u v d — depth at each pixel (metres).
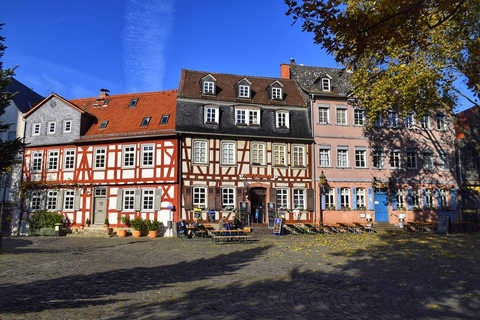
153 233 24.12
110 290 8.63
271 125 27.66
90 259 13.93
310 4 5.51
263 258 13.88
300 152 27.78
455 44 16.97
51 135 28.31
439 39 17.41
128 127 27.41
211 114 26.78
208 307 7.20
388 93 22.84
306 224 26.19
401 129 29.58
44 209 27.53
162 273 11.00
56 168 27.97
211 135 26.11
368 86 23.34
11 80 16.80
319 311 6.99
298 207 27.23
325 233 25.41
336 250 15.47
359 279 9.95
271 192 26.72
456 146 30.80
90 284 9.26
